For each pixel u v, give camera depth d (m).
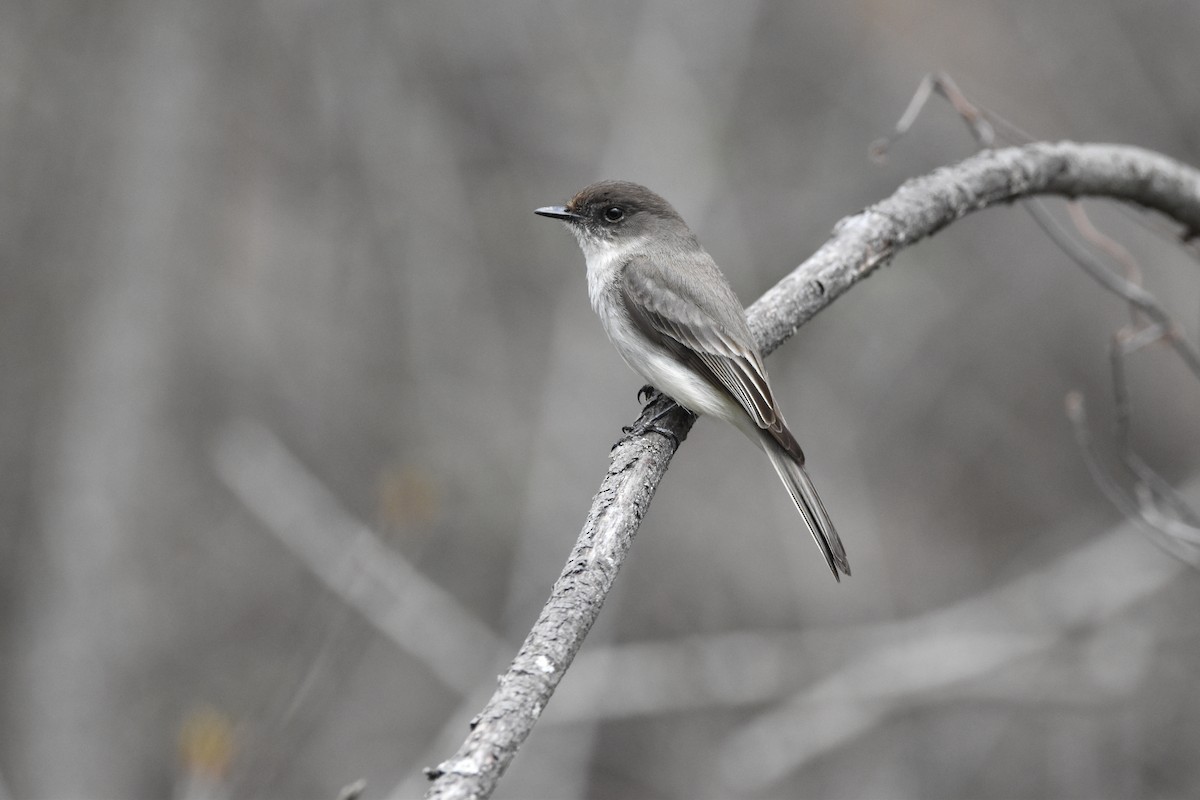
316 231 15.93
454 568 14.39
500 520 14.54
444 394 15.07
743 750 12.66
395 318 15.70
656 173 14.20
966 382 16.09
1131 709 13.66
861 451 15.10
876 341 15.34
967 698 12.89
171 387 15.34
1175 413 15.68
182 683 14.20
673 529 14.70
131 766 13.75
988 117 7.50
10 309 15.51
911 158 15.27
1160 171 7.59
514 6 15.73
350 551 11.41
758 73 15.85
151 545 14.81
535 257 15.66
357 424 15.38
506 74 15.81
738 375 7.14
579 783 12.64
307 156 15.85
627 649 12.80
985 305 15.96
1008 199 7.30
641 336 7.75
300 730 12.54
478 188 15.75
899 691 12.41
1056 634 13.00
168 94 14.45
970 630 13.45
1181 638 13.70
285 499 12.75
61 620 13.73
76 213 15.47
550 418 13.65
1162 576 13.46
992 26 15.63
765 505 14.77
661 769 13.88
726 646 13.05
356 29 15.23
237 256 15.90
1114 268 15.10
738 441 15.04
